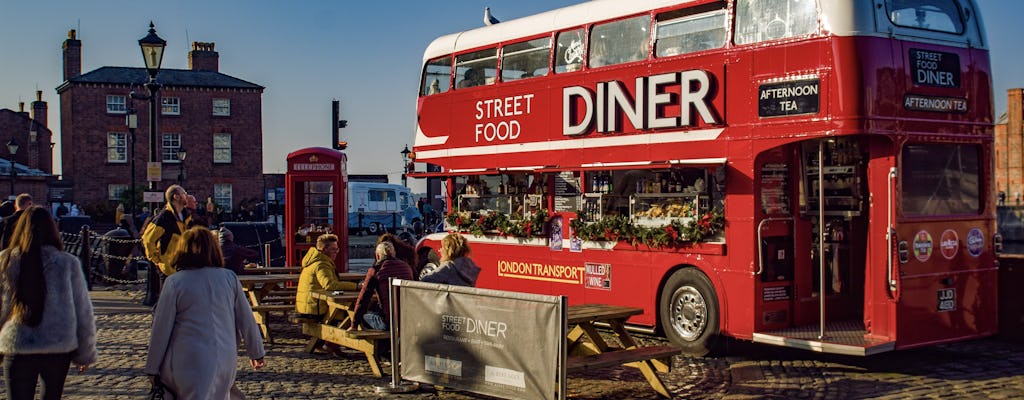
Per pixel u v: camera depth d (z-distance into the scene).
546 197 13.95
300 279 12.11
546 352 8.02
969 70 10.96
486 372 8.52
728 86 11.13
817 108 10.20
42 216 6.93
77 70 57.72
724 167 11.20
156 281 17.59
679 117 11.67
